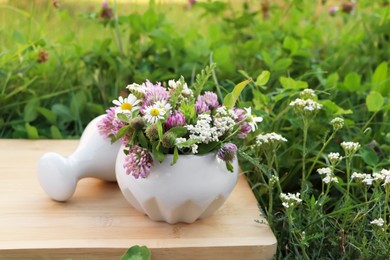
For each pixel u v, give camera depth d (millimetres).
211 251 1301
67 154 1747
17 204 1433
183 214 1348
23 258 1268
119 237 1315
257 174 1690
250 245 1306
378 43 2422
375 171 1623
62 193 1427
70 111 2039
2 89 2094
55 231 1328
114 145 1470
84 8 2652
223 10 2479
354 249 1418
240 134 1327
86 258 1283
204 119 1279
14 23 2506
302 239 1327
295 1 2406
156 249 1288
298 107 1500
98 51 2199
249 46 2314
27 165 1646
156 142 1252
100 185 1542
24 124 2041
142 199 1314
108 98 2148
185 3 2771
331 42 2508
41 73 2186
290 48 2193
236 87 1325
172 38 2211
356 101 2051
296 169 1711
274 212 1639
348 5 2471
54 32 2508
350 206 1421
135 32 2256
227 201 1489
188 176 1279
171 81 1345
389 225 1360
